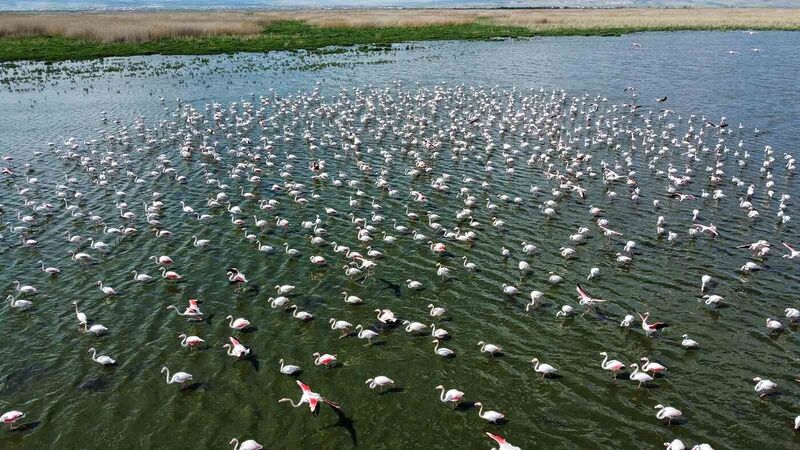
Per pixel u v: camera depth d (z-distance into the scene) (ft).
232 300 107.34
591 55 377.30
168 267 119.34
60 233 135.33
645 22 523.70
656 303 105.09
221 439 75.61
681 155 185.57
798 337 95.09
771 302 104.94
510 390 83.87
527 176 168.76
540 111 239.30
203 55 376.27
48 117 234.99
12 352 92.73
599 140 195.72
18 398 82.64
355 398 82.64
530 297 107.55
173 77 311.47
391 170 174.81
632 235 131.64
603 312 102.58
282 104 244.42
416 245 128.16
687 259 120.57
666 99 259.60
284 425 77.92
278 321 100.78
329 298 107.96
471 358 90.89
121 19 513.45
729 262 119.14
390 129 216.54
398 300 107.24
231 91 281.95
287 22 526.98
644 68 333.01
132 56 369.91
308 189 160.56
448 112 240.73
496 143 200.03
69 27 432.25
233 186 162.81
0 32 415.23
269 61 357.61
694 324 98.89
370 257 122.31
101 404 81.61
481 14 612.70
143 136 208.44
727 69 325.83
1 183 166.30
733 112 235.61
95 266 120.16
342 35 453.17
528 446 73.72
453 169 175.22
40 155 189.88
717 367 88.12
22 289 108.17
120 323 100.42
